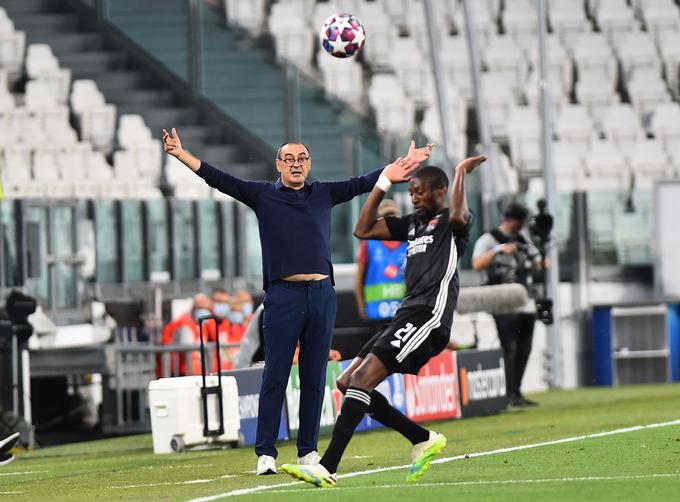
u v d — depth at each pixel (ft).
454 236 87.81
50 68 276.41
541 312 174.60
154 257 212.23
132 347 177.06
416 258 87.66
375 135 233.35
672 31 337.72
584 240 243.19
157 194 247.91
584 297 241.96
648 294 245.86
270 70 250.37
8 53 277.64
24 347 155.63
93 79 271.49
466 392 164.86
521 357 176.55
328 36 110.63
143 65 269.85
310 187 98.63
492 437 130.00
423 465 87.20
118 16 277.44
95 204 204.03
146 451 141.49
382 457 112.16
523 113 305.94
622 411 160.66
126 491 92.89
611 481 82.94
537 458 102.27
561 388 225.56
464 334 184.34
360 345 175.83
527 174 295.07
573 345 239.09
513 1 337.52
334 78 296.30
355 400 84.33
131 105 265.54
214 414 132.77
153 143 259.39
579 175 292.81
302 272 96.94
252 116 251.80
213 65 257.75
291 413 140.46
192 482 96.89
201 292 217.77
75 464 127.13
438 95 238.07
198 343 180.55
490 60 320.29
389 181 88.53
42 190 241.14
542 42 225.97
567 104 310.45
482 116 248.11
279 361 97.81
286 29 296.71
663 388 213.25
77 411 189.57
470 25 248.93
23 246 180.04
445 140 236.43
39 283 183.11
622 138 303.48
